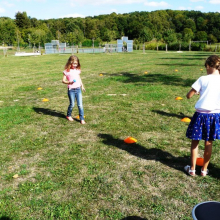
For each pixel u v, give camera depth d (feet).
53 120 19.43
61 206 9.45
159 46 194.49
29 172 11.89
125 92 28.68
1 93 30.12
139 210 9.18
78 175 11.51
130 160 12.85
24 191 10.41
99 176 11.34
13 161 13.00
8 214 9.06
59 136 16.17
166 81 35.73
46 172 11.84
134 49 208.13
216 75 10.40
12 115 20.75
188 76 40.65
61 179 11.22
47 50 153.38
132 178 11.22
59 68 58.08
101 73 46.55
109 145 14.70
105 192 10.24
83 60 82.79
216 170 11.80
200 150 14.05
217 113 10.29
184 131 16.75
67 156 13.39
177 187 10.52
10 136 16.29
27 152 13.99
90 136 16.11
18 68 59.77
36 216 8.96
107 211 9.13
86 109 22.22
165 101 24.39
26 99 26.76
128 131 16.84
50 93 29.53
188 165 12.26
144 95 26.81
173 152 13.71
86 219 8.77
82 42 228.22
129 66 59.98
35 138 15.90
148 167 12.11
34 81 38.68
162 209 9.19
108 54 126.21
